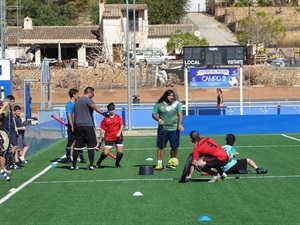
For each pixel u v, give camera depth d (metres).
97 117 39.94
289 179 17.39
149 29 89.56
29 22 89.06
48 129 30.70
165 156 24.25
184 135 35.06
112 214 13.01
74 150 20.31
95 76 68.06
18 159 21.22
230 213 12.86
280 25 94.00
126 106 45.12
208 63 37.97
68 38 87.00
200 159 16.95
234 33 103.38
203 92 61.56
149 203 14.12
